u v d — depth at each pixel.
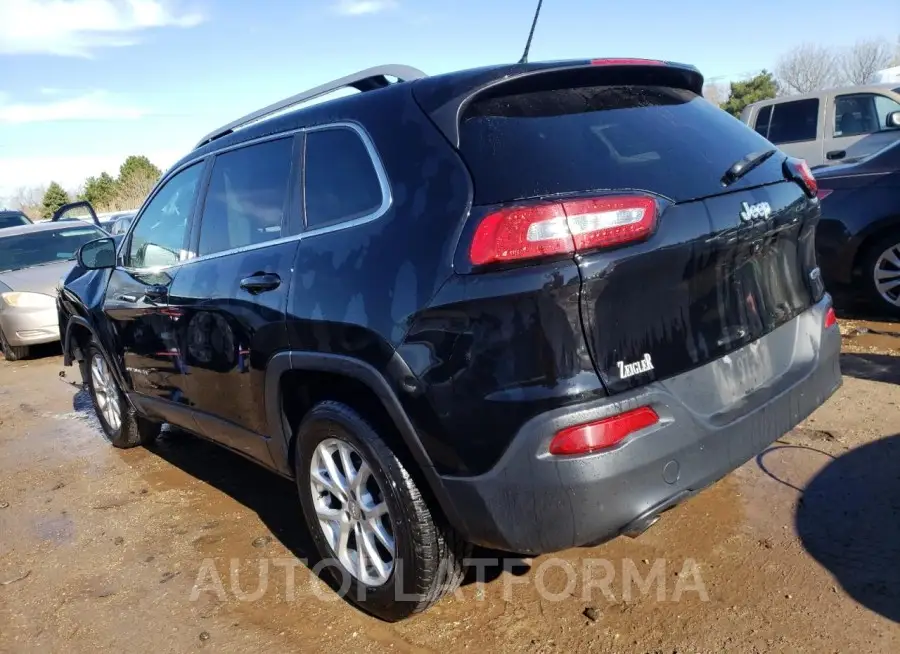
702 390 2.47
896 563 2.89
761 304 2.75
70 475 4.84
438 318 2.36
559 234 2.20
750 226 2.60
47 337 8.78
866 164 6.00
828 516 3.27
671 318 2.40
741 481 3.65
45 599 3.31
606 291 2.24
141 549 3.70
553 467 2.21
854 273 6.15
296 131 3.19
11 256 9.74
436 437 2.41
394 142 2.67
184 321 3.68
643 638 2.66
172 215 4.02
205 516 4.02
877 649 2.47
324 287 2.76
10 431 6.03
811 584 2.83
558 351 2.21
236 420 3.49
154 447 5.24
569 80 2.68
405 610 2.78
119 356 4.57
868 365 5.05
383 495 2.70
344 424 2.78
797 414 2.78
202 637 2.92
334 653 2.75
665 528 3.33
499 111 2.53
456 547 2.70
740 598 2.80
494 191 2.34
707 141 2.77
